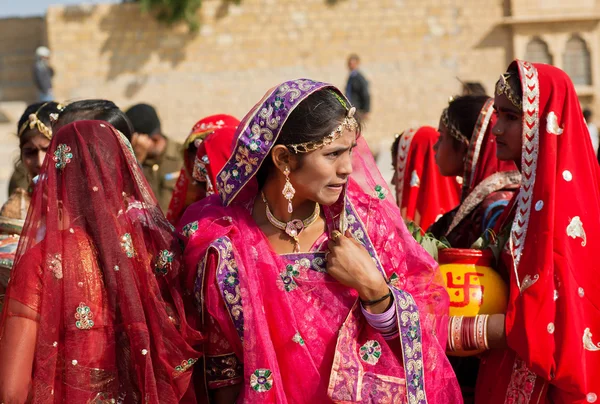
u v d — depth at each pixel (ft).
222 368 8.48
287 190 8.24
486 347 9.32
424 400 8.41
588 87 60.90
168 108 61.82
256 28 61.62
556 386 9.28
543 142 9.48
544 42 61.05
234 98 61.82
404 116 61.87
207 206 8.87
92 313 7.82
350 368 8.24
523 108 9.53
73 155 8.07
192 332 8.27
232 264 8.30
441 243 10.42
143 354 7.80
